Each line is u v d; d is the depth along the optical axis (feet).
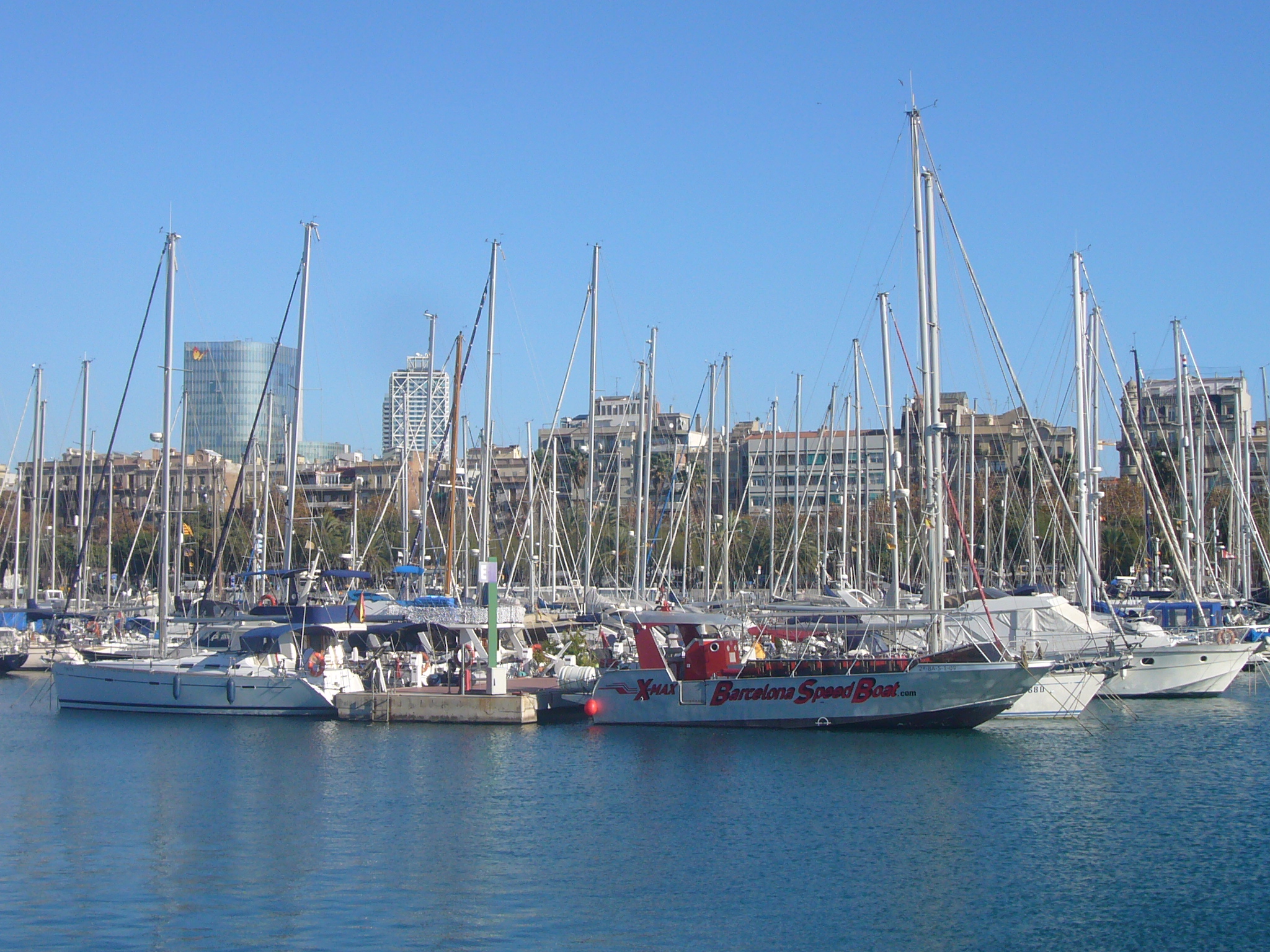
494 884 103.55
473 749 155.43
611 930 93.04
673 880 104.17
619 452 385.50
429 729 168.86
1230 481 284.61
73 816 125.80
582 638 212.43
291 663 185.78
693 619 166.71
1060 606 183.42
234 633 195.31
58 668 192.95
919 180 179.83
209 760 151.33
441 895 100.89
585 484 502.79
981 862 108.47
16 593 305.53
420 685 184.75
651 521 419.33
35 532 295.89
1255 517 338.13
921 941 90.89
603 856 111.04
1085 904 97.96
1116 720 173.27
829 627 166.71
